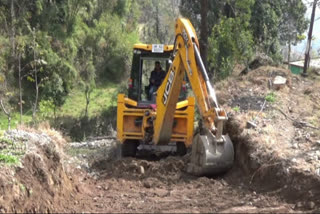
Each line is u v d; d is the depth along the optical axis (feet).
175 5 133.90
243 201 22.76
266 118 34.12
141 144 38.11
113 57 127.75
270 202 22.30
